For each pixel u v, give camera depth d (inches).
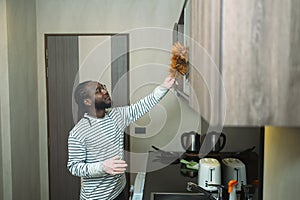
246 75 21.0
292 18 20.3
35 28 130.6
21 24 115.0
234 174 72.2
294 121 20.6
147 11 129.8
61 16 131.4
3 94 102.9
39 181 134.4
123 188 89.7
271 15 20.6
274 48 20.6
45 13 131.3
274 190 37.3
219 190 67.6
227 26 20.9
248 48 20.8
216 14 21.8
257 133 74.5
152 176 91.3
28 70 122.4
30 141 124.5
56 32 131.9
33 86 127.8
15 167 107.3
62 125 134.0
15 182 107.3
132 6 130.1
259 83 20.9
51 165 134.3
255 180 70.7
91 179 81.2
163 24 129.7
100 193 81.7
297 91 20.5
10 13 104.7
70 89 132.9
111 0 130.5
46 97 133.3
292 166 30.4
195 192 77.0
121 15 130.7
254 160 76.2
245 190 64.0
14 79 107.7
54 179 134.6
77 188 135.2
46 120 133.7
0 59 101.4
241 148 88.2
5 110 103.3
